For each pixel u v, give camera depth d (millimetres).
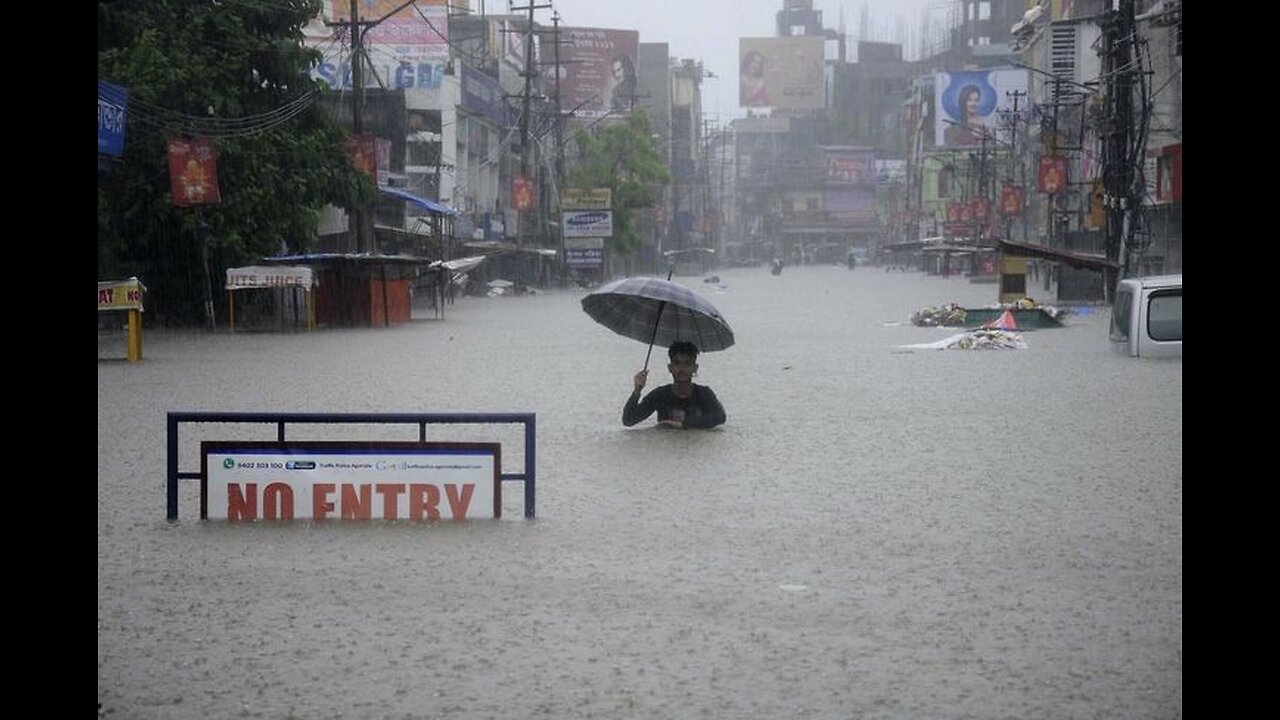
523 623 7457
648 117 87062
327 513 10289
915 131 145000
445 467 10305
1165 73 54375
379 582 8383
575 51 102875
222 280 37750
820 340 31391
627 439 14852
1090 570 8727
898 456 13648
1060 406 17891
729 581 8438
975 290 70750
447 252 61688
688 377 15664
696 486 11914
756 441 14719
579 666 6680
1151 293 25062
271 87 37656
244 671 6602
